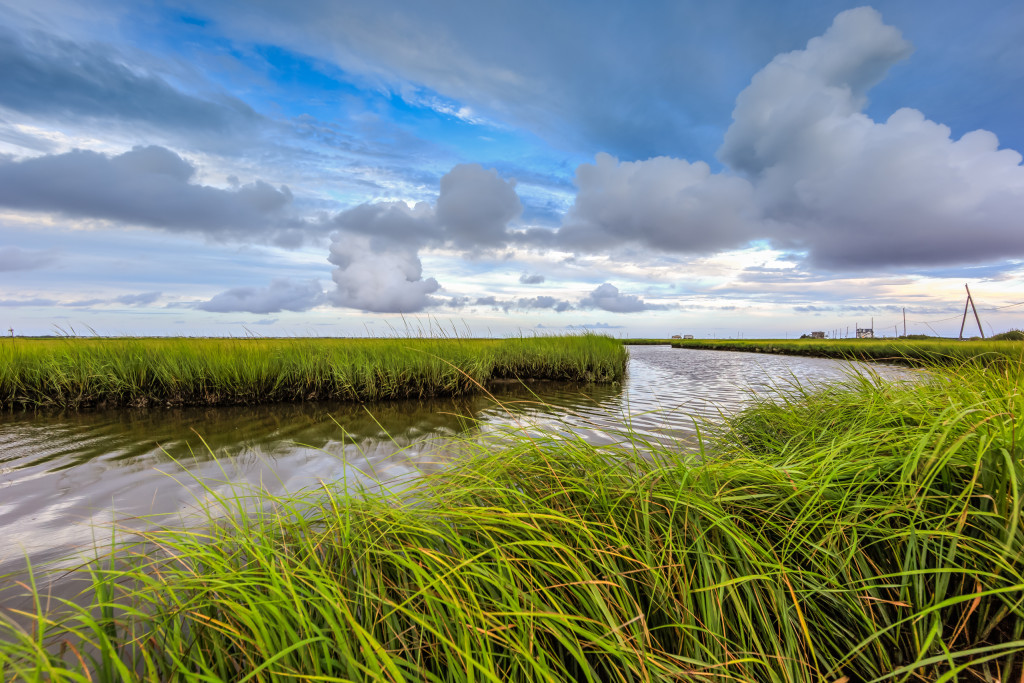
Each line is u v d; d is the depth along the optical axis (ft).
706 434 13.74
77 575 8.20
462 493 7.75
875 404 10.93
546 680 4.50
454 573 5.41
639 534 6.32
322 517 8.25
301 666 4.66
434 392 34.27
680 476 7.39
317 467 15.37
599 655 5.17
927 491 6.64
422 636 5.28
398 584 5.98
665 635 5.65
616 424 20.80
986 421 6.72
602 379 44.06
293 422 23.81
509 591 5.45
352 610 5.71
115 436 20.44
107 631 5.57
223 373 30.58
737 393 32.83
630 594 5.59
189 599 5.61
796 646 5.11
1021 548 5.39
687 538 6.27
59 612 6.91
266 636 4.58
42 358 30.07
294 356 34.27
